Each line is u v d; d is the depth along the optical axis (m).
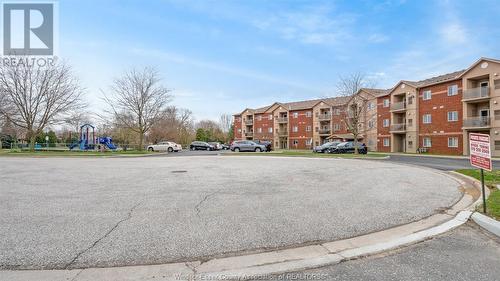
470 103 31.86
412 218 5.59
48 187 8.71
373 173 12.38
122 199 7.01
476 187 8.85
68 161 19.77
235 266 3.63
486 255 3.95
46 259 3.70
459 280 3.26
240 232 4.71
